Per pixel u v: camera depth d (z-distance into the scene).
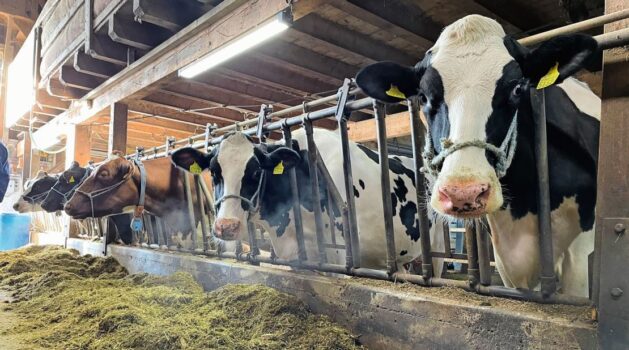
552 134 1.68
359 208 2.88
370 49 4.34
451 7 3.62
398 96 1.84
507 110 1.45
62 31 5.76
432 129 1.57
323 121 6.84
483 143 1.37
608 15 1.34
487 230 1.69
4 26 11.22
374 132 5.52
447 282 1.84
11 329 2.38
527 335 1.37
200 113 6.29
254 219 2.92
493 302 1.57
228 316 2.15
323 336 1.89
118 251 4.50
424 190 1.95
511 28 3.80
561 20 3.76
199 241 4.45
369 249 2.93
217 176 2.86
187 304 2.46
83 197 3.96
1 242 8.59
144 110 6.10
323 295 2.12
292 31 3.85
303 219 2.87
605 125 1.29
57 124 7.64
